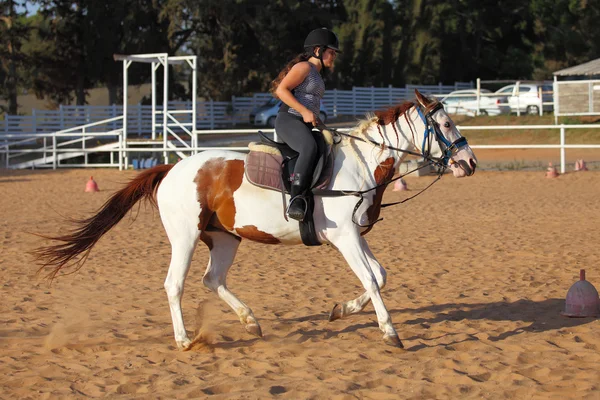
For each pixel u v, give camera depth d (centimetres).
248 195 626
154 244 1191
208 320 720
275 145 635
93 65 4659
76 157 3234
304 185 606
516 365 551
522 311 734
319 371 546
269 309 760
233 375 547
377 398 488
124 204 670
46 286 883
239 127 4322
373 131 648
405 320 710
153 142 2825
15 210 1650
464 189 1975
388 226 1357
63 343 640
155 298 820
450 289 843
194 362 584
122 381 537
